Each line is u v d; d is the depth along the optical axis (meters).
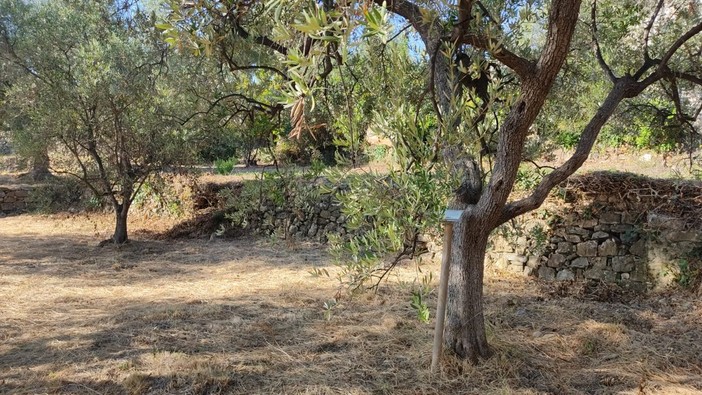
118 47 7.27
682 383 3.71
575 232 6.36
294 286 6.33
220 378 3.62
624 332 4.64
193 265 7.66
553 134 4.69
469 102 3.36
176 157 8.41
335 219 8.91
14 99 8.17
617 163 9.73
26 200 12.38
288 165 7.89
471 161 3.93
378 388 3.55
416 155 3.07
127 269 7.39
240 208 7.66
